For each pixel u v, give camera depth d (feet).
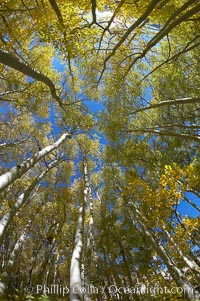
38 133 44.39
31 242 45.78
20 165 17.16
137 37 27.37
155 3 14.37
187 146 30.35
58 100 24.34
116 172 39.17
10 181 15.01
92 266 41.16
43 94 29.94
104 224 39.50
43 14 18.21
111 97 32.01
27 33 20.65
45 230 45.21
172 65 29.07
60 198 42.93
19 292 25.12
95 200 51.47
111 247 41.16
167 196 19.57
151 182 31.22
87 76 32.81
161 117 32.50
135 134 32.78
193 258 21.44
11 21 19.17
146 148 31.07
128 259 39.45
